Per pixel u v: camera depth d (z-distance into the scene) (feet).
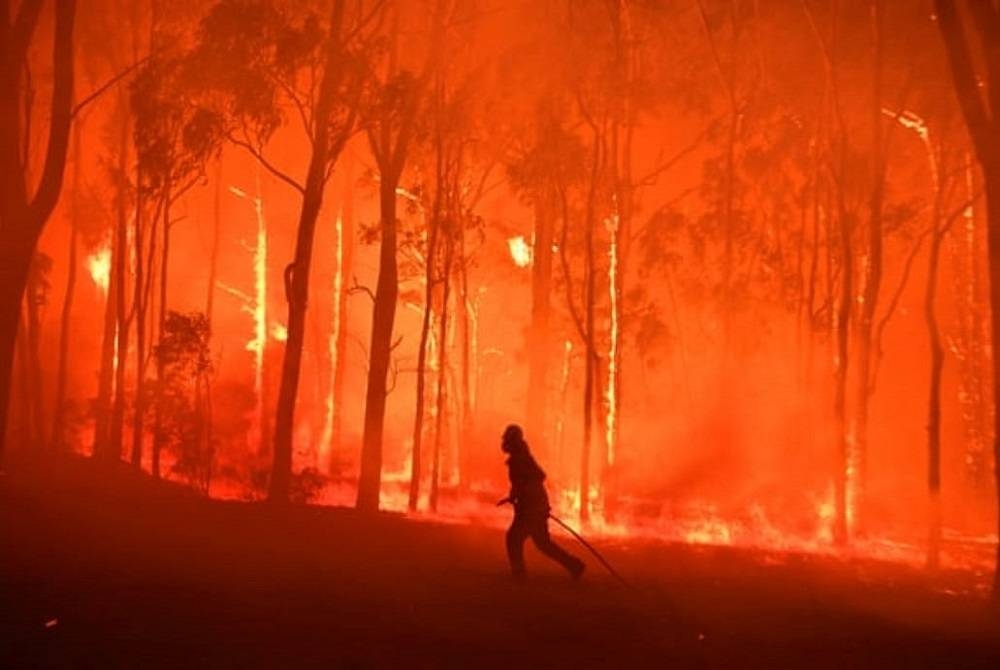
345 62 80.12
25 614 34.83
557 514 96.94
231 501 77.15
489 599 43.34
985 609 48.42
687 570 60.13
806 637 39.65
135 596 39.09
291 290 79.97
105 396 100.27
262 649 32.12
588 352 91.30
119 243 95.61
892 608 49.19
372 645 33.55
